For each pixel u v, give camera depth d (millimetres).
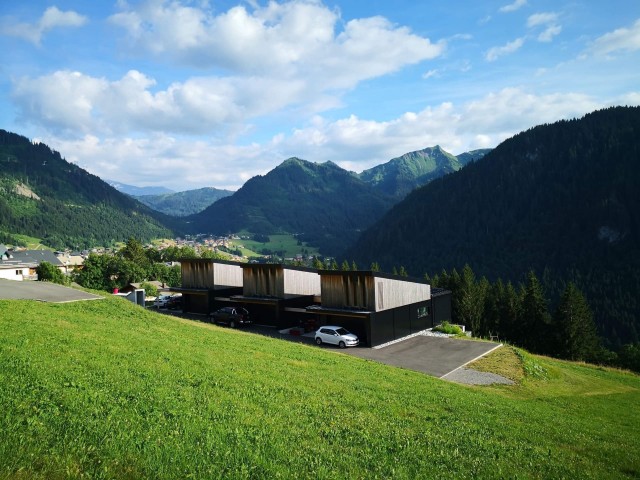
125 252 110562
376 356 30234
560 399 22203
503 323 69062
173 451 7965
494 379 25188
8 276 85125
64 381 11062
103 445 7770
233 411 10930
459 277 74125
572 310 61781
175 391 11820
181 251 140250
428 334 38688
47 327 17453
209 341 22000
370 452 9594
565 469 10250
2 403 9078
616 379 34125
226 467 7688
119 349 15789
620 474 10742
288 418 11148
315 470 8156
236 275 48375
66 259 151625
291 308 38844
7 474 6352
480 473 9312
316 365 20062
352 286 35062
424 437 11141
